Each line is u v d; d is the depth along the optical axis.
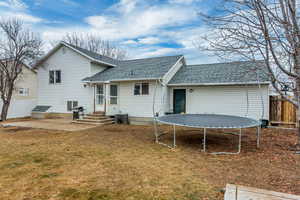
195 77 12.52
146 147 6.56
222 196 3.17
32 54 14.68
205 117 8.60
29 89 19.67
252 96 10.75
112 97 13.19
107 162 4.93
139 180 3.82
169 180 3.82
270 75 5.95
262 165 4.67
